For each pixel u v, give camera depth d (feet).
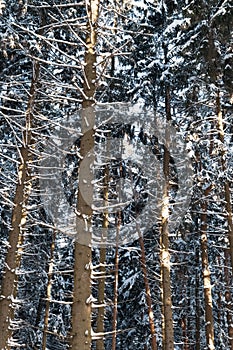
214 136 39.01
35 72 32.22
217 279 55.47
